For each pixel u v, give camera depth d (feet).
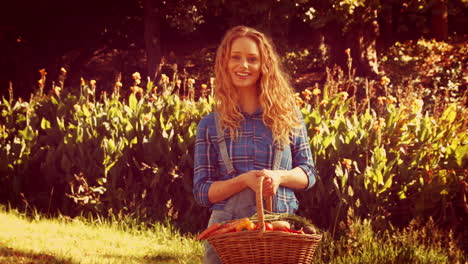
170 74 61.82
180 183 22.50
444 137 21.50
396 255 17.22
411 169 20.51
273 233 7.07
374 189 19.66
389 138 21.26
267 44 8.57
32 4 59.41
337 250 18.13
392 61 63.98
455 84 50.47
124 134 23.21
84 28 63.00
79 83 63.05
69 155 22.75
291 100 8.71
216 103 8.63
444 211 19.75
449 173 19.86
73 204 22.82
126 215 22.02
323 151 20.51
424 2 70.49
